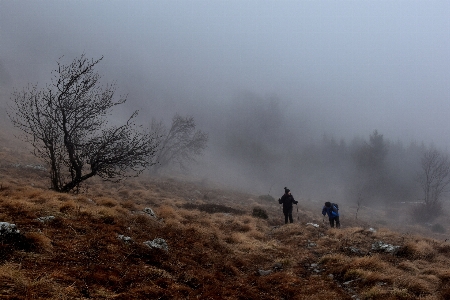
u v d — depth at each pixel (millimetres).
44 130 10398
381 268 6492
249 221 12461
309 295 5336
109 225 6551
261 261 7391
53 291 3229
